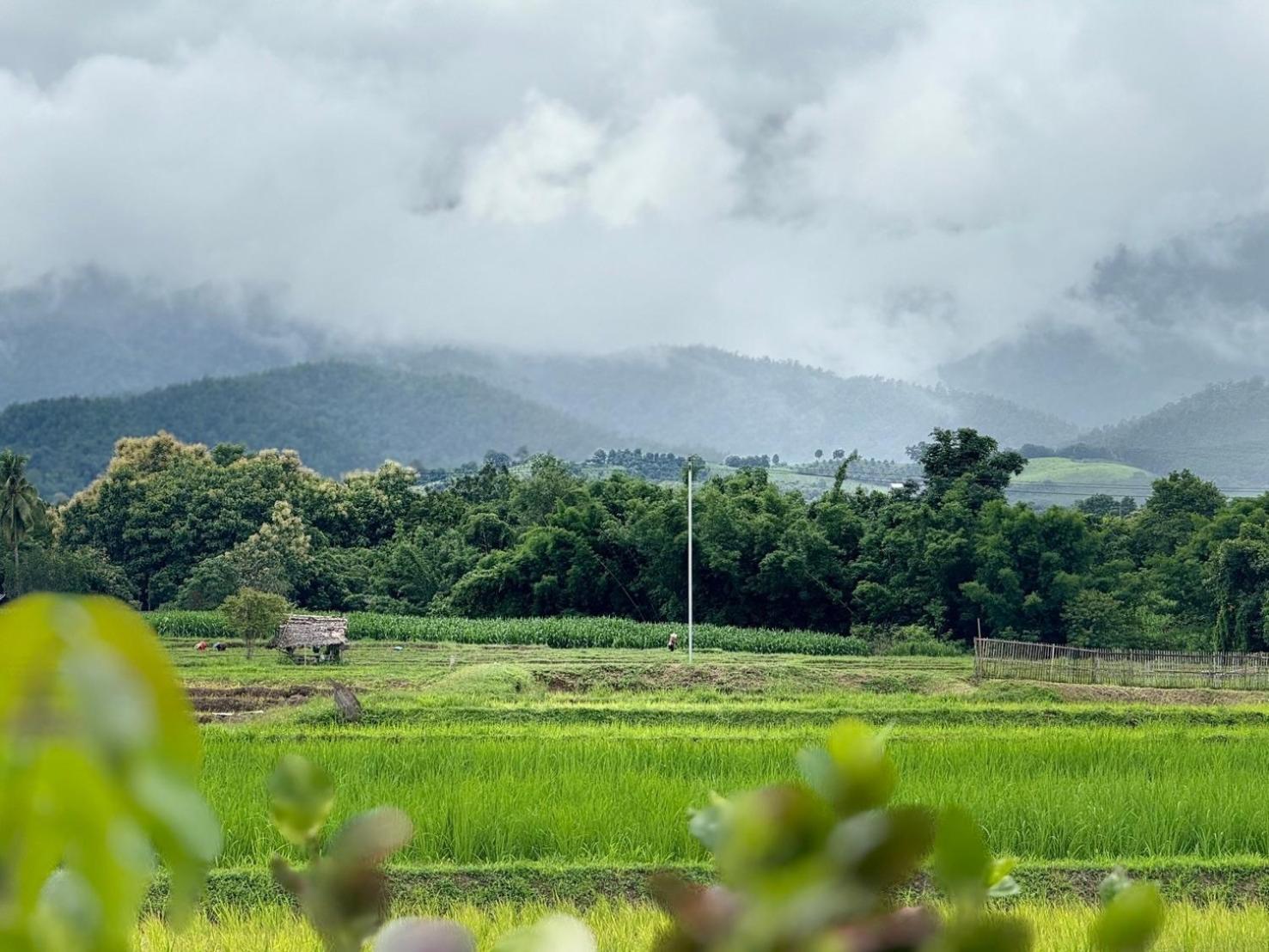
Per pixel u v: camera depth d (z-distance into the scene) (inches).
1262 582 4436.5
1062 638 4446.4
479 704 2282.2
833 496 5388.8
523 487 6358.3
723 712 2213.3
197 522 6043.3
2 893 42.4
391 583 5767.7
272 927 857.5
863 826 54.0
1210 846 1210.0
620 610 4987.7
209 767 1408.7
